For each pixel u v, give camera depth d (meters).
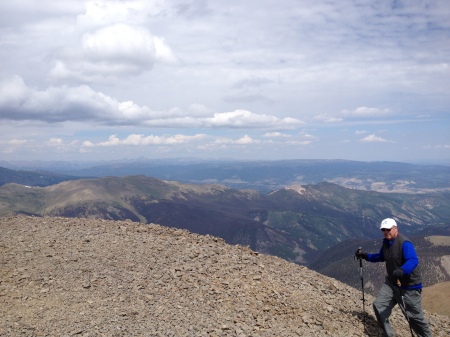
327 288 15.13
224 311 11.72
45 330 9.59
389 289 11.36
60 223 19.17
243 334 10.37
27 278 12.42
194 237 18.53
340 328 11.75
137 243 16.61
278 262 17.23
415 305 10.88
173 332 10.02
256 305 12.38
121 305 11.36
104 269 13.65
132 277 13.26
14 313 10.31
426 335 11.09
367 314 13.06
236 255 16.61
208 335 10.12
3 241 15.62
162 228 19.52
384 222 11.21
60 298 11.43
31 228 17.84
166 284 13.01
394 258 11.05
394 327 12.43
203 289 12.93
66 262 13.97
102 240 16.70
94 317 10.48
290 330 11.12
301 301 13.22
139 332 9.89
